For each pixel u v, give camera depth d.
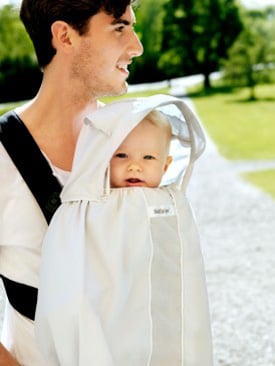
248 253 10.12
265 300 7.93
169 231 1.92
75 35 1.94
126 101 1.97
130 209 1.89
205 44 57.81
